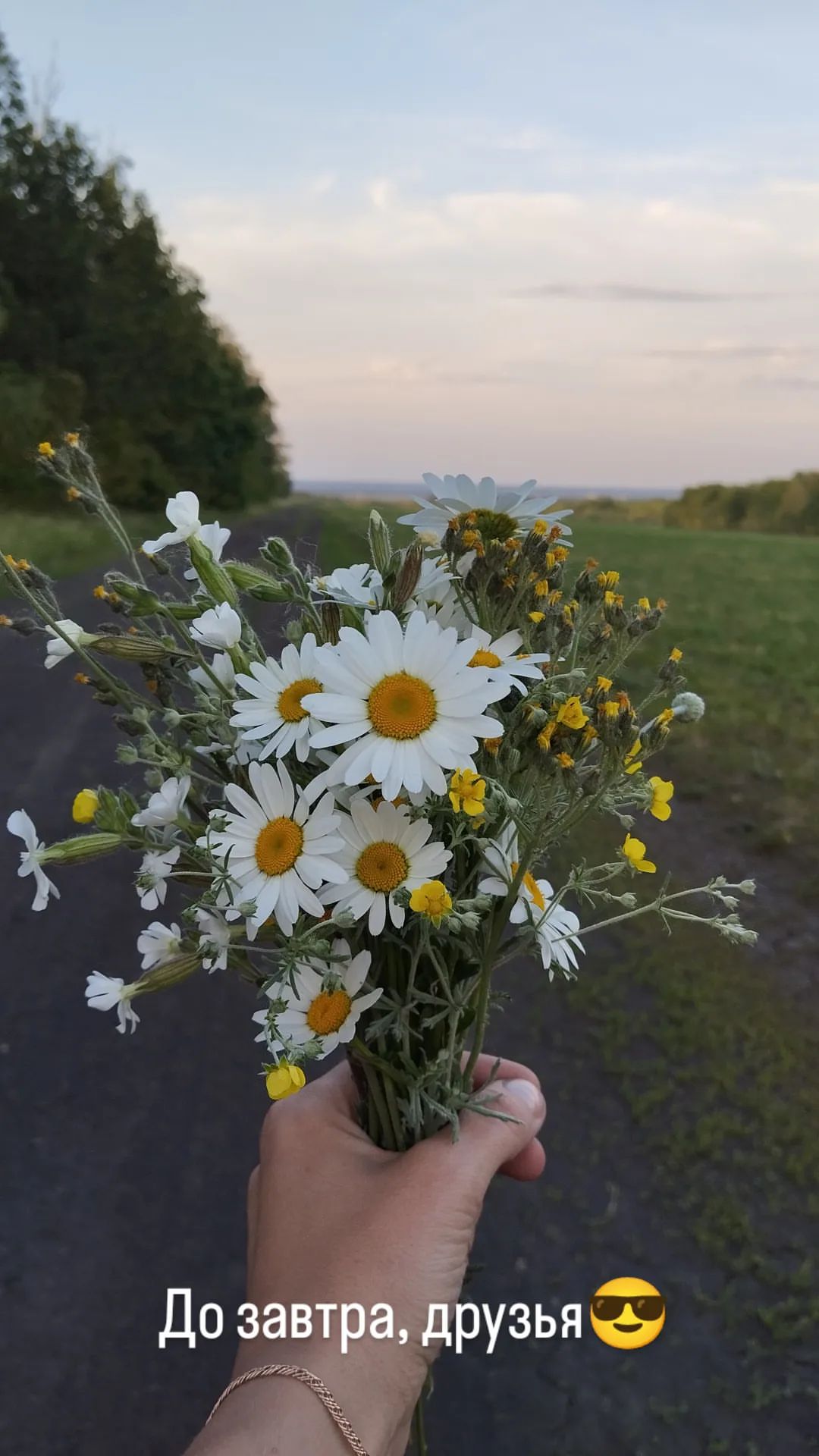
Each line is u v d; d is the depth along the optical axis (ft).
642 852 2.55
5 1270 6.51
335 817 2.30
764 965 9.80
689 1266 6.61
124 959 9.62
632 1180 7.25
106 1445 5.57
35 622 2.53
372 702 2.22
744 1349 6.11
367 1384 2.53
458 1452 5.53
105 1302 6.35
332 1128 3.18
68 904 10.67
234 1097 7.96
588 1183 7.21
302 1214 2.95
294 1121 3.22
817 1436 5.65
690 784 14.67
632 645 2.68
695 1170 7.32
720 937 10.27
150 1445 5.57
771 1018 8.91
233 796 2.35
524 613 2.64
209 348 95.71
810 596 34.22
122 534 2.69
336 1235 2.84
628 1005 9.09
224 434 94.63
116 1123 7.69
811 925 10.56
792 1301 6.38
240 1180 7.20
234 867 2.32
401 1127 3.14
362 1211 2.87
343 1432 2.42
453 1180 2.90
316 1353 2.54
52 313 79.61
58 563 30.37
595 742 2.42
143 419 83.66
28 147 78.33
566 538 2.95
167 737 2.66
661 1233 6.84
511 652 2.57
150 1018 8.89
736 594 34.30
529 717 2.39
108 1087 8.04
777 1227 6.87
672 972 9.60
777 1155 7.44
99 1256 6.63
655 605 2.65
